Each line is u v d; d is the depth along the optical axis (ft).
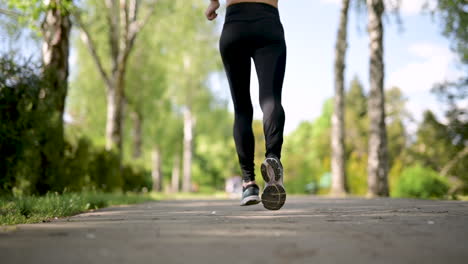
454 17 42.22
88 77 91.71
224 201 27.37
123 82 61.21
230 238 6.42
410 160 79.66
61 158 26.21
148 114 99.55
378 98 43.55
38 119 23.49
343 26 56.49
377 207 14.21
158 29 76.02
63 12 29.78
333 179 56.24
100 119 92.84
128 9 61.98
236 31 11.07
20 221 10.47
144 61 92.48
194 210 13.89
